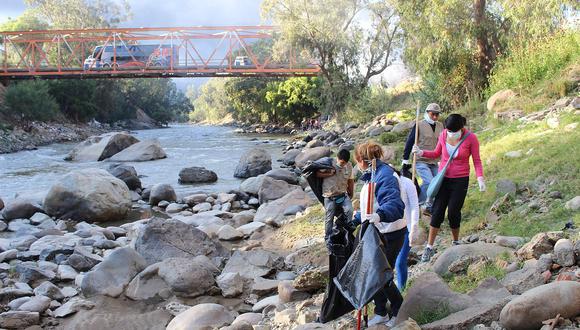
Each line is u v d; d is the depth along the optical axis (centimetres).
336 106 4816
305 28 4478
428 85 2933
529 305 460
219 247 1086
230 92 8644
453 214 759
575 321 455
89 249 1173
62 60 8388
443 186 758
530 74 1861
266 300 834
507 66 2136
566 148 1065
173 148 3919
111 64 6022
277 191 1722
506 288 566
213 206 1709
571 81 1648
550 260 591
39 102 5800
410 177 771
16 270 1019
